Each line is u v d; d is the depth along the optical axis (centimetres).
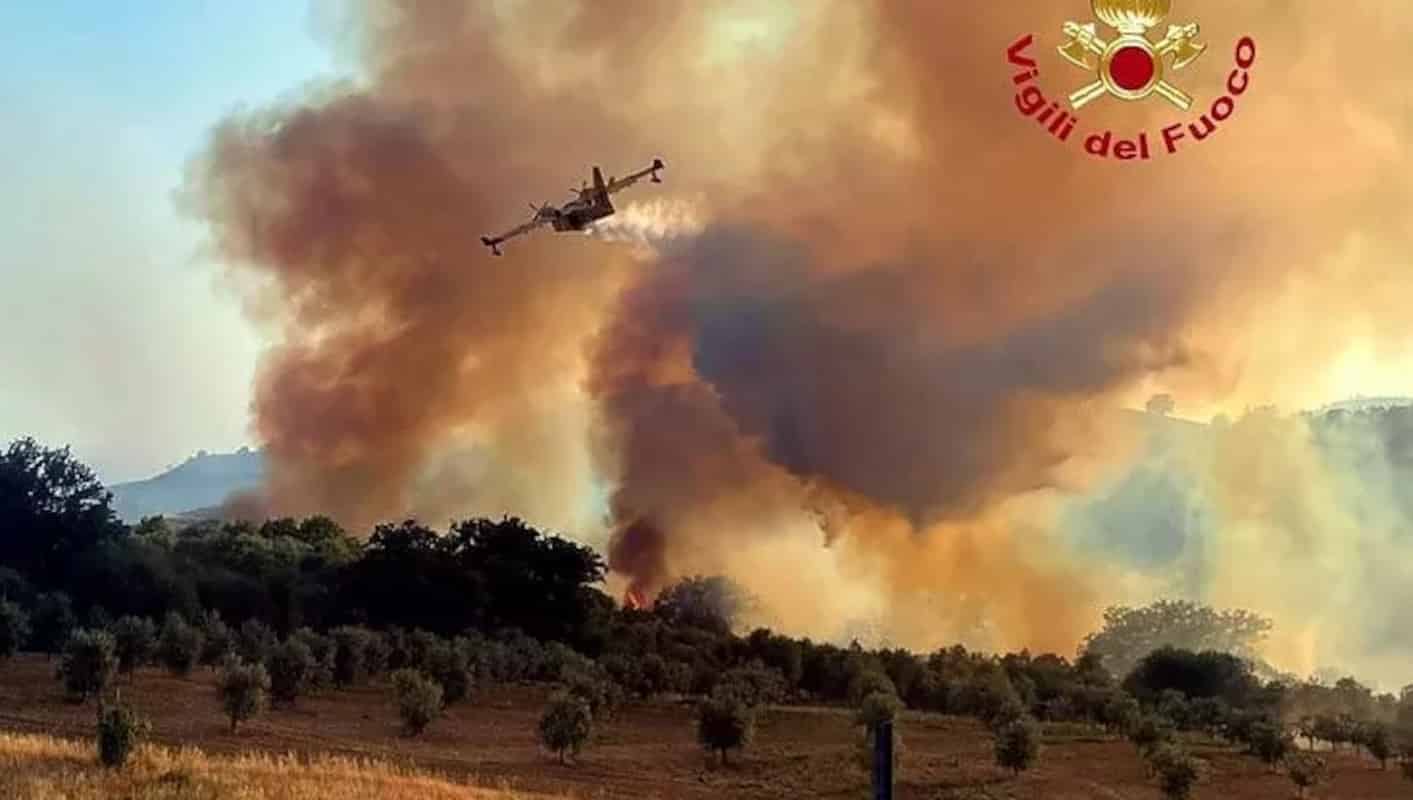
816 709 6019
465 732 4859
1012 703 5406
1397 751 5653
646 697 6012
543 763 4359
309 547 8212
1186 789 4441
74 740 3653
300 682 5012
